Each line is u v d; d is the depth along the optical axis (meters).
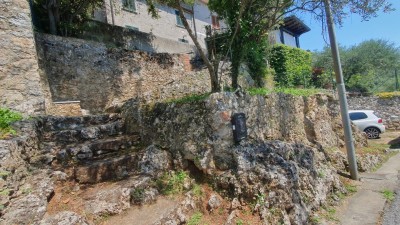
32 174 3.91
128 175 4.64
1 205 3.09
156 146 5.27
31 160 4.27
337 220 4.83
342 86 7.03
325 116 8.88
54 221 3.25
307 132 8.02
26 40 6.24
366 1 5.86
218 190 4.61
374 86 29.50
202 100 5.12
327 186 5.81
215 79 5.97
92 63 8.55
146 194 4.18
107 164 4.55
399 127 16.53
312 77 17.89
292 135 7.29
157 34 17.38
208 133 4.98
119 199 3.90
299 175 5.26
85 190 4.10
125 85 9.30
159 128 5.47
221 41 8.45
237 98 5.47
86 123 6.11
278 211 4.27
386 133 15.34
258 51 10.30
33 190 3.58
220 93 5.16
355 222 4.75
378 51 30.58
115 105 8.16
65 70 7.92
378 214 5.02
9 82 5.91
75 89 8.09
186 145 5.02
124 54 9.41
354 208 5.33
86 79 8.35
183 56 11.45
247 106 5.68
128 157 4.80
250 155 4.94
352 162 6.93
